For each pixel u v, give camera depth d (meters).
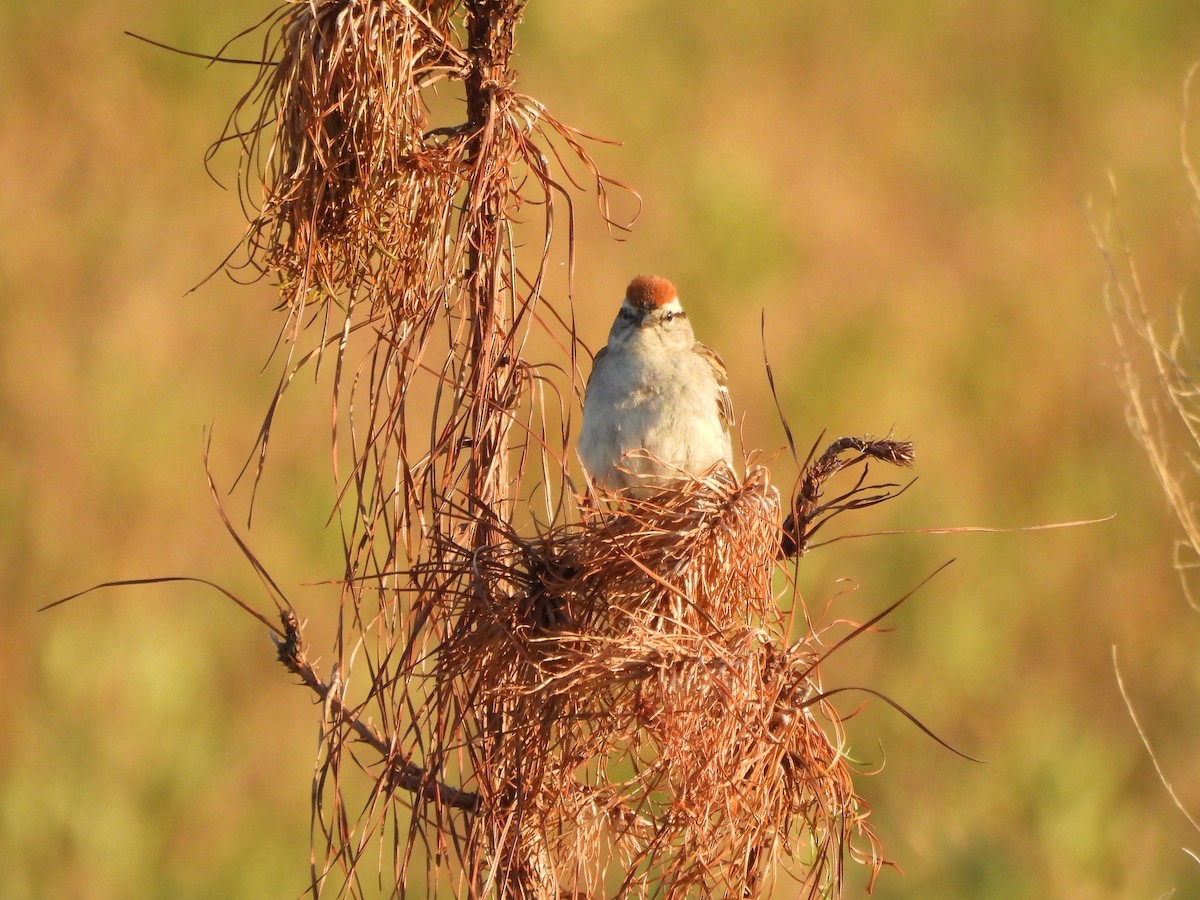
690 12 23.64
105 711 12.30
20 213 16.58
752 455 6.41
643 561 6.06
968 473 16.00
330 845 5.91
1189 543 9.33
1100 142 22.14
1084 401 16.97
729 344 16.81
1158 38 25.00
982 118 22.34
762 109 21.64
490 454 6.29
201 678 12.91
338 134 6.37
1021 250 19.64
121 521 14.09
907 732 12.87
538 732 5.86
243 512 14.30
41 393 14.91
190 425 14.89
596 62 21.75
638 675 5.72
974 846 11.34
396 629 6.25
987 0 25.38
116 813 11.52
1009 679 13.64
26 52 18.80
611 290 16.31
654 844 5.84
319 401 15.29
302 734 12.47
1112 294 18.17
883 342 17.34
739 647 5.86
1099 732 12.81
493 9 6.39
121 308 15.83
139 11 19.58
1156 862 11.45
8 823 11.49
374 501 6.17
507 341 6.36
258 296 16.20
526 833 5.97
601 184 6.61
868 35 24.12
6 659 12.98
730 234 17.81
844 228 19.61
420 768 6.05
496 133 6.34
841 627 13.68
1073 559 15.01
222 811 11.85
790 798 5.99
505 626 5.90
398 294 6.42
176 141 18.02
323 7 6.34
